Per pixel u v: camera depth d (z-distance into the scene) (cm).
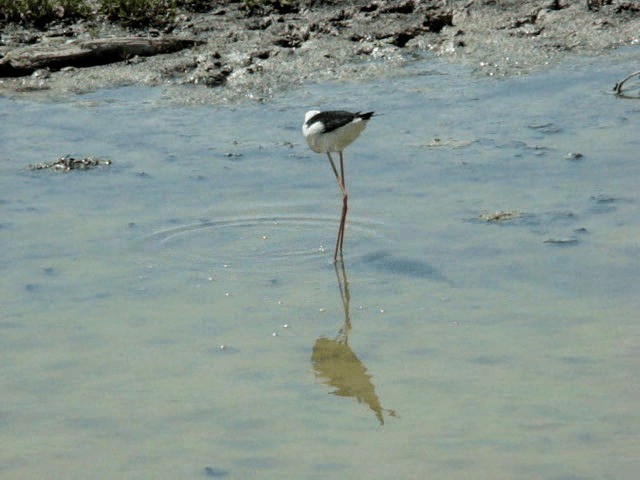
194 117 1578
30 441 743
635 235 1102
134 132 1510
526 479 673
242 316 949
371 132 1485
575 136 1433
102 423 766
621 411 759
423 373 832
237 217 1188
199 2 2088
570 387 798
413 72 1767
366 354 870
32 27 1969
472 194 1239
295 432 747
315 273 1041
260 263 1067
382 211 1197
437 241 1109
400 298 979
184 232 1148
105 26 1973
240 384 824
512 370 830
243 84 1723
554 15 1980
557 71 1738
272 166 1359
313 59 1822
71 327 929
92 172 1348
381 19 1997
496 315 934
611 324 907
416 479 678
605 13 1977
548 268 1031
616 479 670
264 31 1956
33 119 1578
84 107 1631
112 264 1066
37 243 1120
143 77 1759
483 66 1784
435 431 741
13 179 1324
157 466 705
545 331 898
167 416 774
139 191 1277
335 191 1267
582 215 1161
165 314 954
